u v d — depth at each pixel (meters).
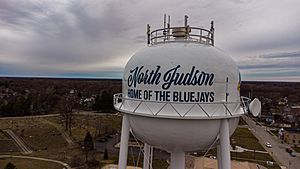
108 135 84.00
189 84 11.98
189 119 11.66
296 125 110.88
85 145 66.31
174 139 12.19
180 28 13.52
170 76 12.14
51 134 81.31
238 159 62.84
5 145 71.31
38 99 125.88
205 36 13.96
